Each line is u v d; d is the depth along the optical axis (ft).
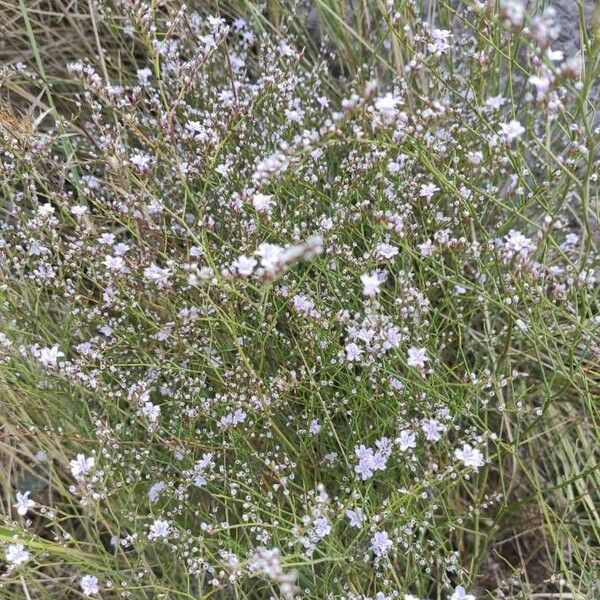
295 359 0.95
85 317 0.98
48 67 1.24
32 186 0.96
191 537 0.81
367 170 0.91
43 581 0.92
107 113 1.20
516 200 1.03
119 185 1.06
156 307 0.92
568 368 0.93
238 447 0.87
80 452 0.96
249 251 0.86
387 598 0.78
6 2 1.26
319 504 0.73
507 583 0.90
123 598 0.86
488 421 1.01
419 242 1.00
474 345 1.04
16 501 1.01
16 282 0.95
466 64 1.12
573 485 0.98
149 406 0.83
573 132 0.91
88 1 1.15
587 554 0.89
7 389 0.90
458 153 1.01
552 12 0.66
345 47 1.21
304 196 0.96
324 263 0.89
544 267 0.84
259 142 1.05
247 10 1.24
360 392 0.88
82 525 0.96
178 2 1.21
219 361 0.92
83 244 0.94
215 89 1.09
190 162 0.93
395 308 0.90
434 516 0.89
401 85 1.04
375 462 0.83
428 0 1.23
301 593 0.90
